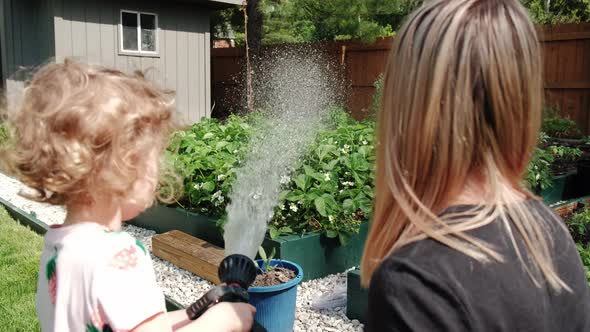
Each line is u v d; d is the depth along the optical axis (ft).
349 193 13.58
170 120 4.60
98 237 4.00
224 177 13.85
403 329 2.38
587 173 20.84
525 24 2.75
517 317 2.46
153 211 16.61
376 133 3.09
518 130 2.70
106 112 3.93
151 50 34.37
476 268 2.49
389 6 35.12
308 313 10.94
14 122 4.19
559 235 2.96
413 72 2.77
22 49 32.45
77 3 30.76
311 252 12.58
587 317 2.89
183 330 4.21
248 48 43.93
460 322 2.36
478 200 2.73
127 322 3.76
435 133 2.68
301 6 39.09
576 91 31.71
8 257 13.97
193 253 13.03
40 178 3.94
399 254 2.60
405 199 2.78
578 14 47.62
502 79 2.61
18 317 10.59
